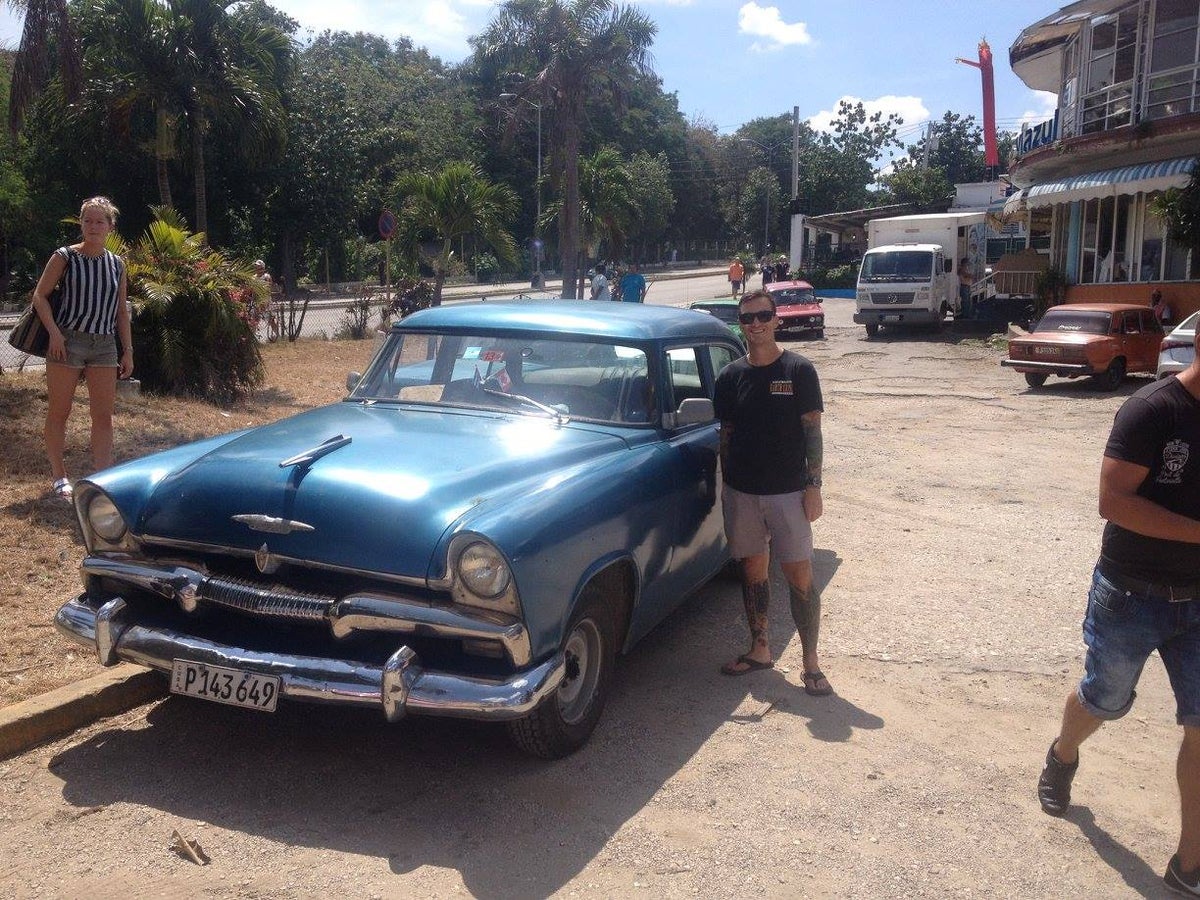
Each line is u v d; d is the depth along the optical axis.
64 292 6.26
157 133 26.88
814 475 4.47
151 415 9.31
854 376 18.02
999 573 6.42
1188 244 17.88
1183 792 3.14
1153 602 3.07
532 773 3.85
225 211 44.47
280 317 21.08
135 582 3.84
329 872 3.21
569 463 4.22
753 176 88.12
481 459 4.02
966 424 12.60
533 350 4.86
